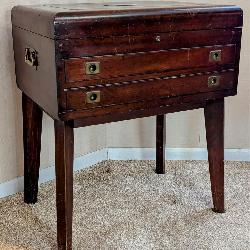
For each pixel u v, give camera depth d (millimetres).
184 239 1271
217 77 1246
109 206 1469
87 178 1691
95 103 1094
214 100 1312
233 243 1253
